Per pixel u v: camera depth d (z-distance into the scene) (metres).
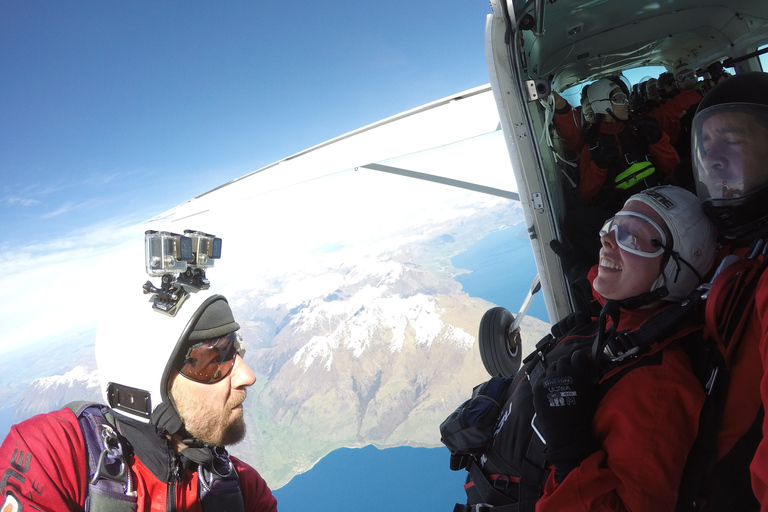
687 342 1.13
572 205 3.23
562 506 1.06
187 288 1.08
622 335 1.12
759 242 1.03
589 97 3.31
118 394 1.07
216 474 1.15
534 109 2.53
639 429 1.03
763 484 0.74
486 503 1.52
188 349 1.04
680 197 1.27
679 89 3.90
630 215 1.26
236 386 1.11
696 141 1.21
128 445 1.06
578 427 1.12
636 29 3.63
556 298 2.34
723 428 1.01
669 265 1.22
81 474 0.98
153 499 1.07
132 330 1.05
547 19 3.20
